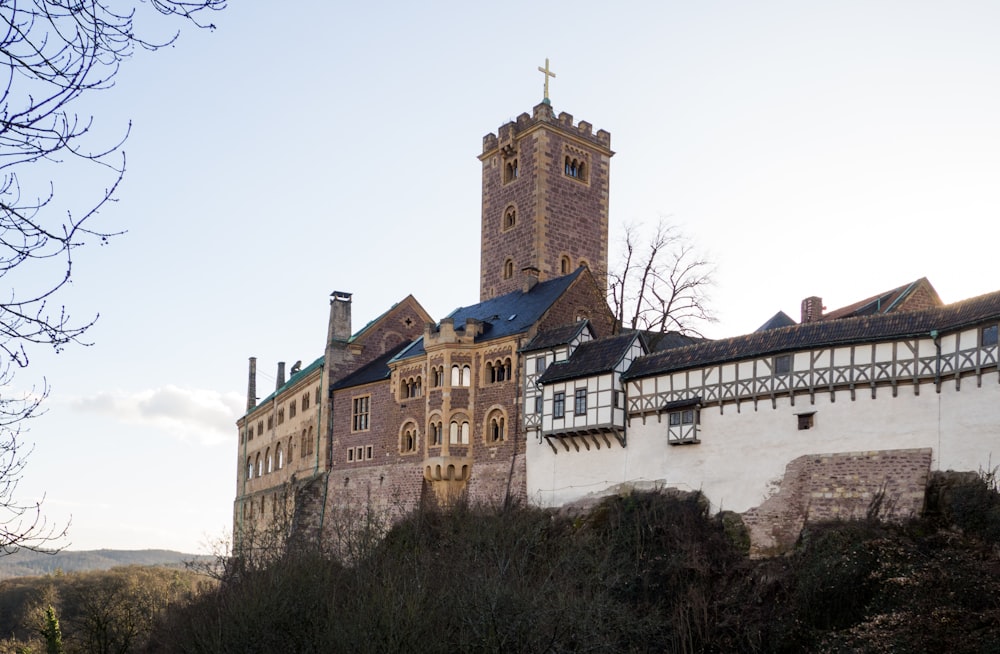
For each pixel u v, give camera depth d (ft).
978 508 130.41
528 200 262.67
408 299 266.57
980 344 135.44
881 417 144.66
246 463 325.21
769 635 131.44
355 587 151.43
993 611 117.29
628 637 135.23
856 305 196.44
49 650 232.73
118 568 429.38
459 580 142.61
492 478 198.90
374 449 229.66
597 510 172.24
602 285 256.32
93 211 35.99
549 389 189.16
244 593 148.87
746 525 154.61
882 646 119.03
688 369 168.14
